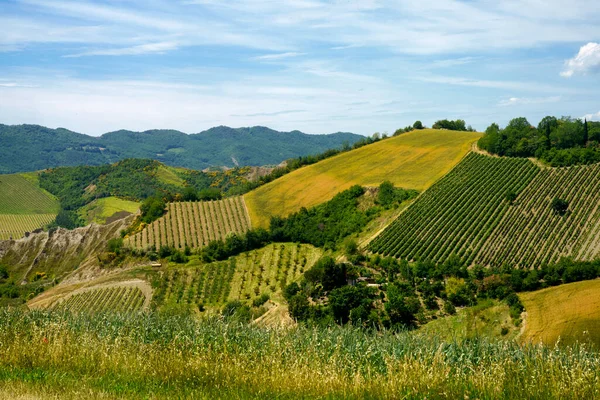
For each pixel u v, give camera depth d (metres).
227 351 16.12
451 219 99.00
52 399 11.72
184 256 108.75
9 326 19.06
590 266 64.62
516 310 57.44
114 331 18.66
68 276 112.31
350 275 76.88
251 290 92.25
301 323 20.02
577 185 100.19
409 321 60.62
